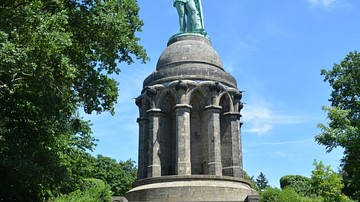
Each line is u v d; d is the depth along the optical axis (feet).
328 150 98.84
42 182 82.74
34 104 83.76
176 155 148.56
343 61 156.04
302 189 214.48
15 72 68.23
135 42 88.02
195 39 175.11
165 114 158.40
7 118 77.05
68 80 81.92
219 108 153.89
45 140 90.33
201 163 153.28
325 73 159.12
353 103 147.74
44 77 72.23
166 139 156.25
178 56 167.84
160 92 157.89
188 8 182.29
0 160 70.85
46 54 67.51
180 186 132.87
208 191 132.26
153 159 150.20
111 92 91.86
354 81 152.25
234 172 151.84
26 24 65.21
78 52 83.92
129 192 141.59
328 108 103.76
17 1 71.67
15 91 79.82
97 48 83.56
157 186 135.74
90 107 90.79
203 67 160.66
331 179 151.53
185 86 154.51
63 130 95.45
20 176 78.07
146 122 161.17
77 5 83.05
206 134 154.10
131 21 89.92
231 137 156.15
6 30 64.23
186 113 152.05
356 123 101.55
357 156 96.78
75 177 131.95
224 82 161.27
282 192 114.11
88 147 144.66
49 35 65.26
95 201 103.81
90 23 80.48
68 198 98.37
